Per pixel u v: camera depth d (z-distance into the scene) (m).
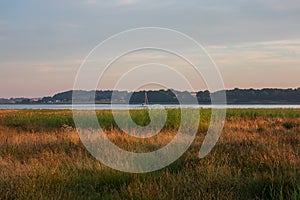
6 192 6.48
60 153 9.88
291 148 9.53
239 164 8.31
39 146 11.26
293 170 7.25
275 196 6.27
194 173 7.60
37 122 20.31
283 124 16.70
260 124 16.27
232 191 6.44
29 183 6.80
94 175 7.51
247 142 10.70
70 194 6.40
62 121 19.56
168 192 6.44
